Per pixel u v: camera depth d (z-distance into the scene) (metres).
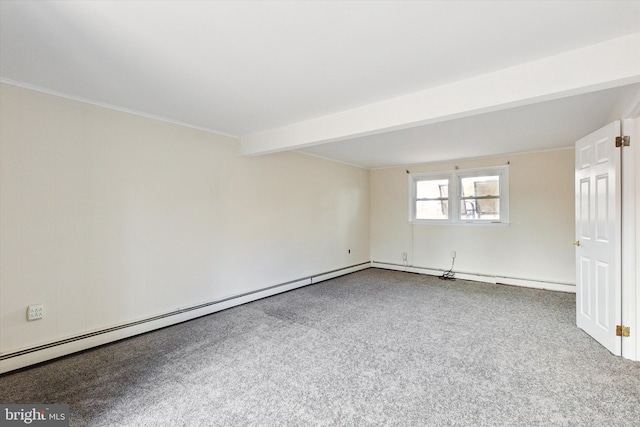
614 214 2.48
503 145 4.36
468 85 2.26
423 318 3.43
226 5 1.42
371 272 6.13
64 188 2.54
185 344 2.78
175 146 3.30
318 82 2.31
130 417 1.79
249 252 4.10
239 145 3.96
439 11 1.48
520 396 1.98
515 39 1.74
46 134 2.45
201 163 3.54
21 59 1.96
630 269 2.42
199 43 1.76
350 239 6.06
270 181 4.39
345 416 1.80
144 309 3.06
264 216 4.31
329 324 3.26
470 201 5.48
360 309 3.77
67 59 1.95
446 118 2.43
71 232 2.58
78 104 2.61
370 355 2.55
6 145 2.26
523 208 4.92
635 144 2.39
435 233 5.82
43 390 2.06
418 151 4.76
